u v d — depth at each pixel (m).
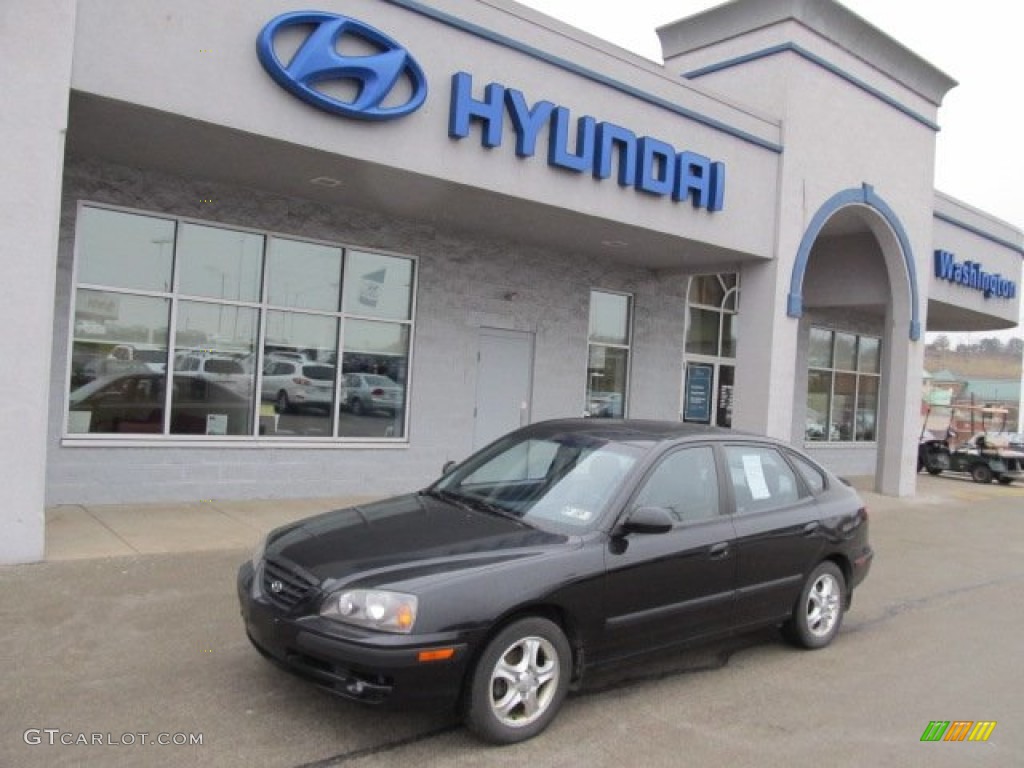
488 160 8.96
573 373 13.06
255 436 9.84
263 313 9.83
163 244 9.12
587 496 4.96
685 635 5.07
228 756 3.90
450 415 11.57
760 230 12.14
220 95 7.22
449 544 4.45
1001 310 19.45
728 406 16.36
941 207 17.05
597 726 4.52
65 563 6.65
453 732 4.32
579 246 12.31
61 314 8.48
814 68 12.77
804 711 4.91
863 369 20.25
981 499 16.31
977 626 7.01
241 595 4.55
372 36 7.95
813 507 6.06
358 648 3.86
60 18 6.39
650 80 10.54
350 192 9.53
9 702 4.31
